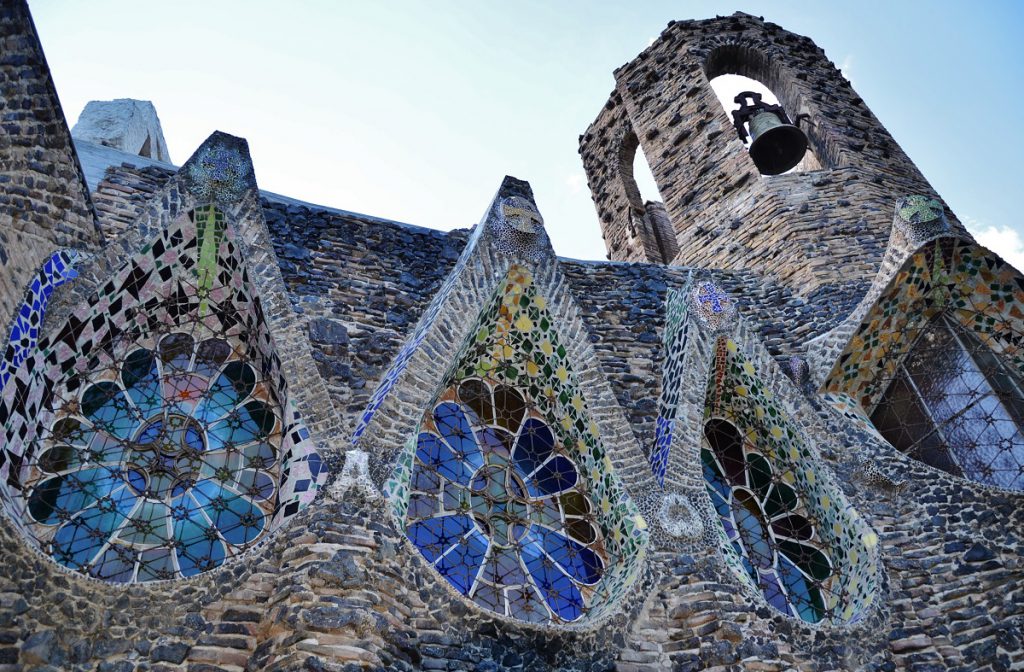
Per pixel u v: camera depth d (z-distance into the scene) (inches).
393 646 345.4
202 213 456.8
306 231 550.3
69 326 410.3
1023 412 533.0
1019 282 557.6
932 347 561.6
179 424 426.0
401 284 546.3
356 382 475.8
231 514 406.0
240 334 460.8
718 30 931.3
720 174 781.3
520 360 510.0
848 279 637.3
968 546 469.4
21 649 322.3
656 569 428.8
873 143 823.7
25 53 421.1
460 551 429.7
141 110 749.9
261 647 341.1
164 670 337.4
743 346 533.6
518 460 482.6
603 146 997.8
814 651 416.8
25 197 411.8
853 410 539.8
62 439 399.2
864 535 475.5
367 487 389.4
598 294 607.5
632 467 467.2
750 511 509.4
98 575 370.9
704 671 394.3
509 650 375.2
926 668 427.2
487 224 522.9
